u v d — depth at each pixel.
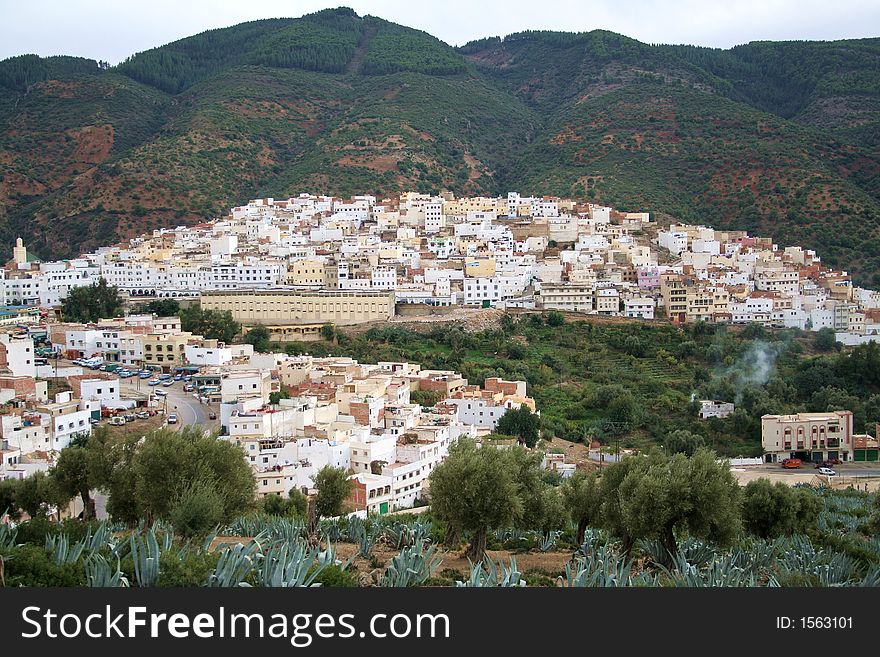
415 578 87.00
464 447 122.12
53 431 178.62
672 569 101.38
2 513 129.88
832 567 100.00
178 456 112.38
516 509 107.06
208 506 100.75
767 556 106.31
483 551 108.31
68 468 128.88
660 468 107.62
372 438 181.50
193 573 77.25
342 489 140.62
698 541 109.69
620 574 84.31
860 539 137.75
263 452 169.25
